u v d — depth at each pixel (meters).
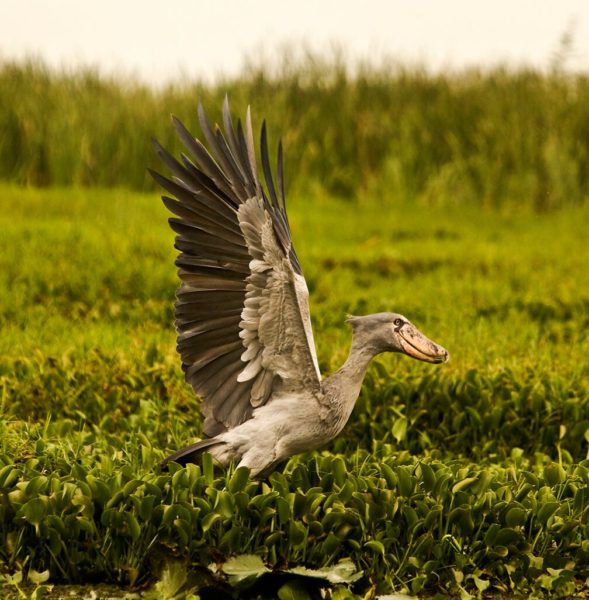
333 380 8.90
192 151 8.68
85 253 18.58
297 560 8.56
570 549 8.91
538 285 18.61
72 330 14.23
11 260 17.83
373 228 24.17
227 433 8.71
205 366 8.77
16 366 12.19
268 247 8.38
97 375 11.97
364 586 8.51
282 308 8.45
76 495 8.46
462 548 8.80
